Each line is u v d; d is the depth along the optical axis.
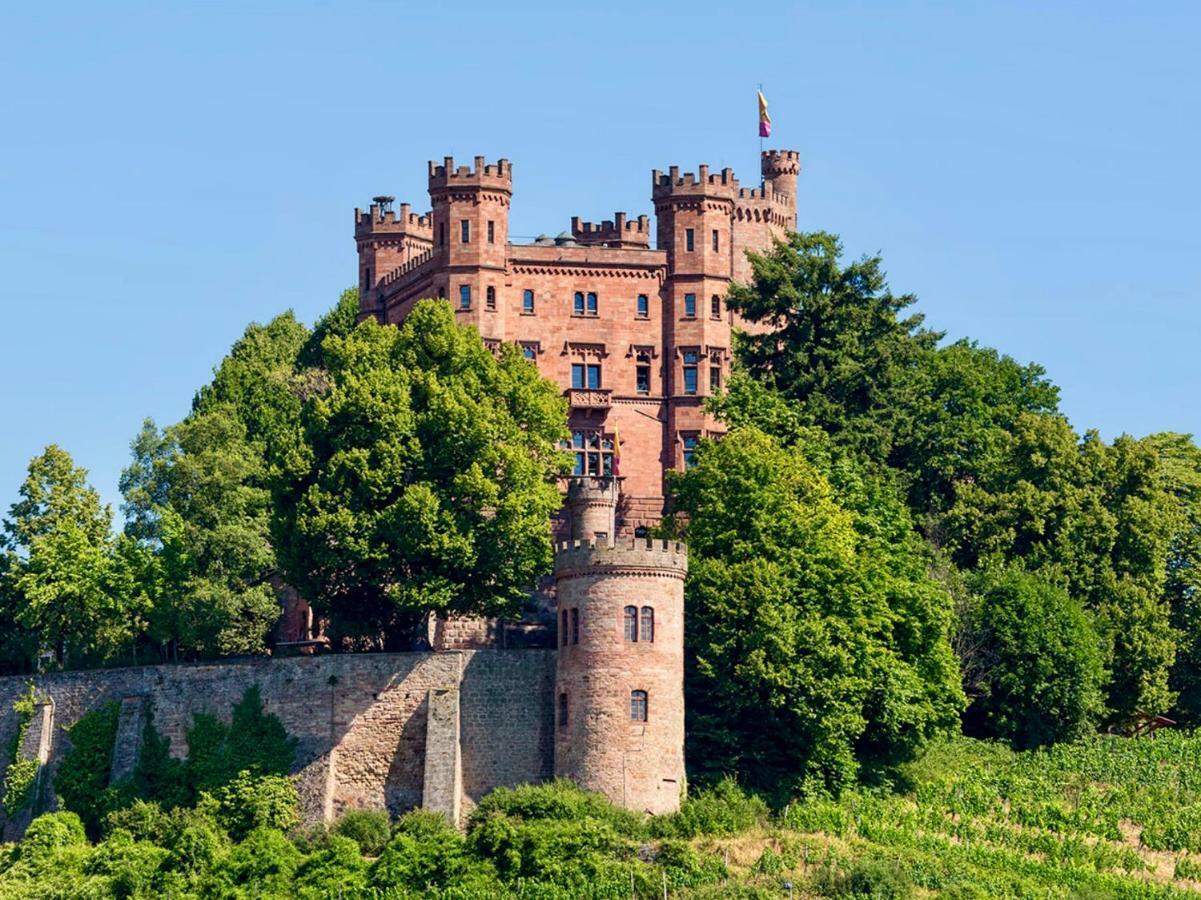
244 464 149.75
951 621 135.38
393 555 128.25
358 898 112.75
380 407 130.38
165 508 149.12
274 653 144.00
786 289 149.62
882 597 128.25
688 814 116.25
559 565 121.44
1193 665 152.62
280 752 125.50
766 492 128.38
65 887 116.81
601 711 118.62
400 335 137.75
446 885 112.56
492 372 135.50
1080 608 142.25
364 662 125.38
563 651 120.88
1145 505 149.50
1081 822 125.88
